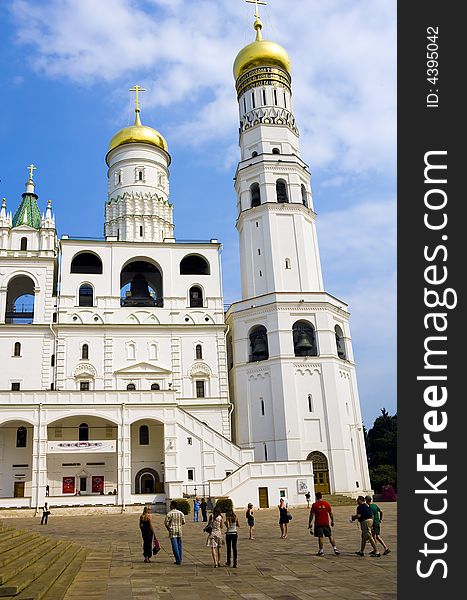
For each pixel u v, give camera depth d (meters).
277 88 66.12
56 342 53.59
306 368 54.41
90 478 48.88
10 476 47.59
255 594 14.36
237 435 54.72
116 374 53.81
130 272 62.59
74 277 56.31
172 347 55.84
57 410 46.31
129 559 21.00
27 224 57.19
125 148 68.69
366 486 54.31
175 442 47.28
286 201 61.91
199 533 31.20
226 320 63.00
